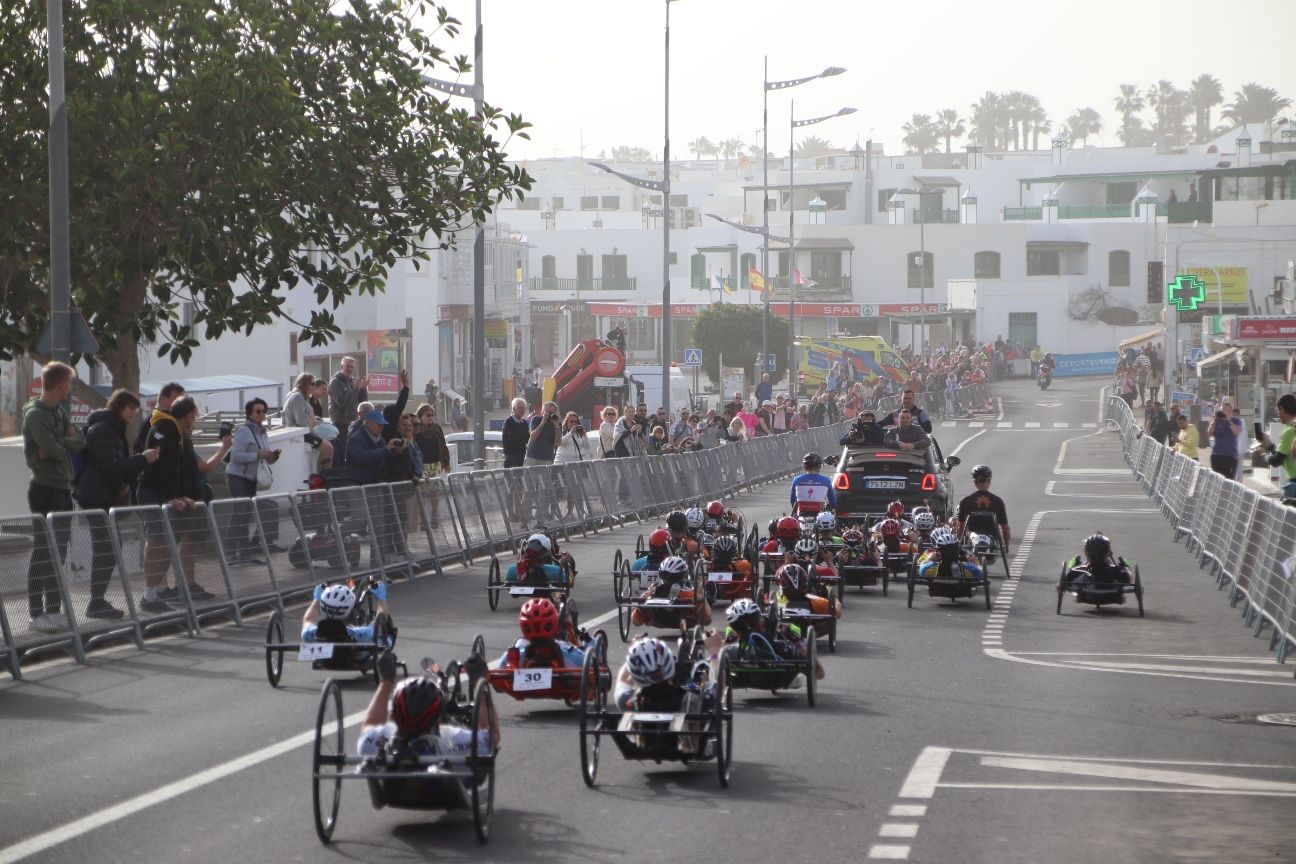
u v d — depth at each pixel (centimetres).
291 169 2811
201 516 2030
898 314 12231
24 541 1673
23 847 967
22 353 2905
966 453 6588
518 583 2142
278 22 2736
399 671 1656
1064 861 944
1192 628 2153
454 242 3083
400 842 991
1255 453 2444
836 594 2125
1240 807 1090
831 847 978
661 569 1903
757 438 5588
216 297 2778
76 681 1628
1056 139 15838
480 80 3788
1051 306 12431
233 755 1252
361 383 3195
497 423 6794
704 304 13388
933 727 1405
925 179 14275
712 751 1255
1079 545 3366
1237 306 9050
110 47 2755
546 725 1398
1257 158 13188
